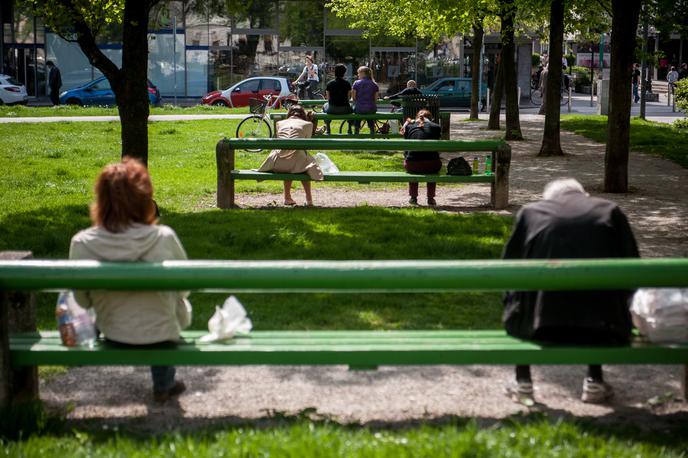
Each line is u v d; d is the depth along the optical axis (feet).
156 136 78.43
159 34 151.02
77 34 40.60
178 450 14.17
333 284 15.19
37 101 149.18
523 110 143.84
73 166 58.03
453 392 18.28
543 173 57.82
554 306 16.17
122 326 16.29
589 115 120.47
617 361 16.07
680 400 17.87
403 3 79.05
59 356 16.12
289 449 13.98
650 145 77.97
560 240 16.44
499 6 75.97
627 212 42.16
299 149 42.27
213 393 18.25
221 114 109.19
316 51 151.23
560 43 68.23
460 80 144.97
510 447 14.42
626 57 47.52
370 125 72.84
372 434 15.29
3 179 51.21
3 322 15.97
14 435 15.53
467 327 22.99
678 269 15.16
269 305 24.90
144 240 16.30
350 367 15.92
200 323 22.94
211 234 34.71
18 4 42.29
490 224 37.42
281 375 19.43
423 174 43.60
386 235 34.45
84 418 16.79
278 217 38.83
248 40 151.53
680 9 50.01
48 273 15.34
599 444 14.71
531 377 19.08
